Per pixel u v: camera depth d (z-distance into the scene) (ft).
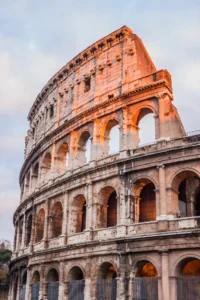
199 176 161.48
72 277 193.67
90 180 196.44
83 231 191.83
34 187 272.10
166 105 182.19
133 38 212.84
